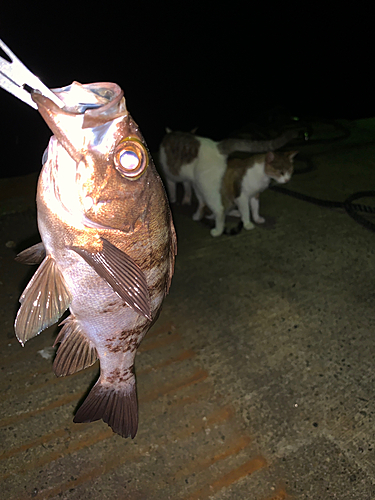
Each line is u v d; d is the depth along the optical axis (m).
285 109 1.26
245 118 1.69
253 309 0.60
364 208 0.82
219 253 0.71
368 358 0.52
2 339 0.53
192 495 0.38
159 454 0.41
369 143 1.14
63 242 0.22
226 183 0.73
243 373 0.50
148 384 0.49
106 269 0.22
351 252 0.71
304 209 0.84
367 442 0.43
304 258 0.70
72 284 0.24
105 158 0.20
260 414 0.46
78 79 2.01
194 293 0.62
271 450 0.42
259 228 0.79
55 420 0.44
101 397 0.31
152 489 0.39
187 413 0.46
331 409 0.46
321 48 2.31
